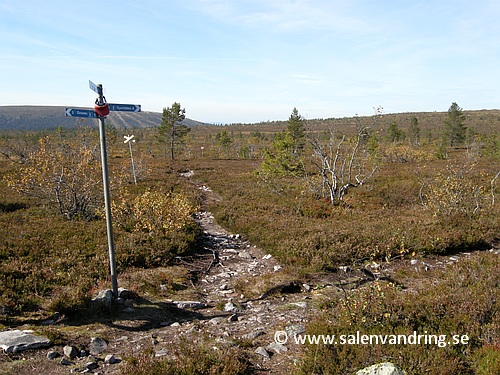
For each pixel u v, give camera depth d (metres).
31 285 8.32
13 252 10.60
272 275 9.95
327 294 8.69
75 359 5.62
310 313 7.53
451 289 7.64
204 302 8.53
